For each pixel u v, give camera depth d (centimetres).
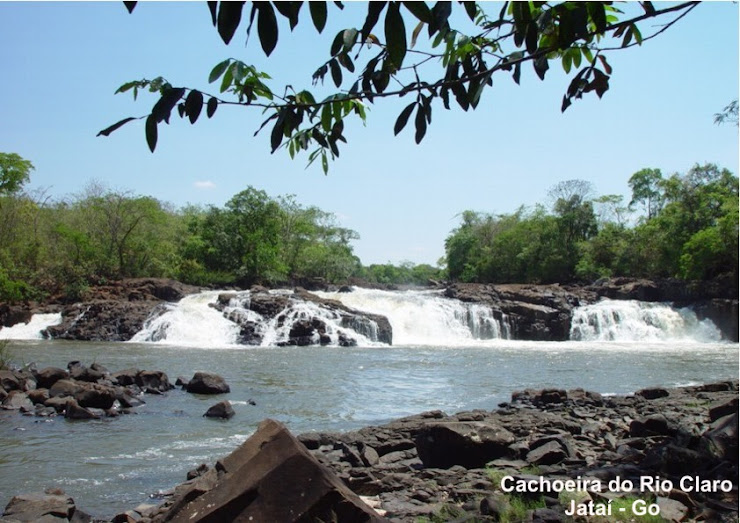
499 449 871
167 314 3844
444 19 250
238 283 6038
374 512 464
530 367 2689
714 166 6056
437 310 4456
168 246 5853
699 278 5041
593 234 6731
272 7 247
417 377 2323
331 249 8256
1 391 1567
